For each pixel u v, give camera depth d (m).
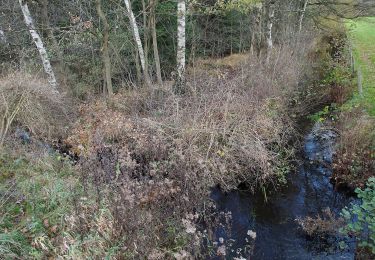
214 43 18.58
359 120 8.77
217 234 6.45
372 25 22.64
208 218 6.64
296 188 8.16
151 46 15.52
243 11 13.55
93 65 13.77
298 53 15.30
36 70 13.43
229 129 8.30
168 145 7.84
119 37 13.95
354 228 5.45
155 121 8.54
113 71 13.64
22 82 9.55
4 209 5.32
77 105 11.14
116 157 6.78
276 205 7.56
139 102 10.41
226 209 7.28
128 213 5.21
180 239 5.65
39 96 9.75
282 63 13.27
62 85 12.86
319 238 6.52
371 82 12.30
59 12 14.31
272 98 10.42
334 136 9.93
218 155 7.91
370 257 5.59
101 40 10.23
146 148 7.62
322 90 13.57
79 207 5.36
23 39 14.24
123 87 12.30
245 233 6.68
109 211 5.30
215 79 11.36
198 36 16.72
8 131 8.27
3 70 12.91
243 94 10.01
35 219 5.14
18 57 13.74
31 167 6.80
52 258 4.64
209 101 9.19
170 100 9.59
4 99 8.44
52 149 8.45
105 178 6.13
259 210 7.39
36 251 4.62
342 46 18.42
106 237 5.05
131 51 14.57
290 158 9.22
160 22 15.30
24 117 9.07
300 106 12.18
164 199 6.05
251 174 8.07
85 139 8.73
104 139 8.47
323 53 17.98
